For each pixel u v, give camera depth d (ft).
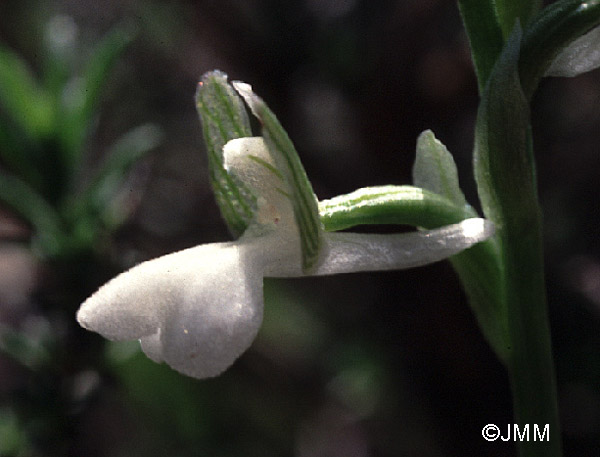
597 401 0.44
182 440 0.43
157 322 0.23
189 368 0.22
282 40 0.47
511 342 0.25
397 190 0.24
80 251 0.30
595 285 0.46
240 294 0.23
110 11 0.63
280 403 0.51
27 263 0.44
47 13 0.64
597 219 0.48
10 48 0.63
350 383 0.50
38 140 0.31
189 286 0.23
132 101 0.58
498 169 0.24
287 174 0.23
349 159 0.48
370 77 0.46
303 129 0.49
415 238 0.24
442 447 0.46
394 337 0.47
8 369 0.42
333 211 0.24
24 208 0.31
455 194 0.25
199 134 0.60
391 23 0.45
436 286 0.44
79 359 0.30
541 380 0.25
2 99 0.31
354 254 0.24
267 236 0.24
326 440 0.51
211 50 0.52
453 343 0.44
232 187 0.26
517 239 0.24
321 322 0.53
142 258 0.33
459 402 0.45
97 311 0.23
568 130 0.51
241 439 0.46
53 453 0.30
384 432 0.48
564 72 0.25
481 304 0.25
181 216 0.57
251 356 0.52
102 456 0.41
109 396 0.37
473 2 0.25
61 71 0.31
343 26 0.46
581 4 0.23
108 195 0.31
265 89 0.49
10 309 0.39
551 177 0.50
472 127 0.47
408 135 0.46
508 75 0.23
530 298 0.24
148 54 0.58
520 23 0.24
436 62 0.45
